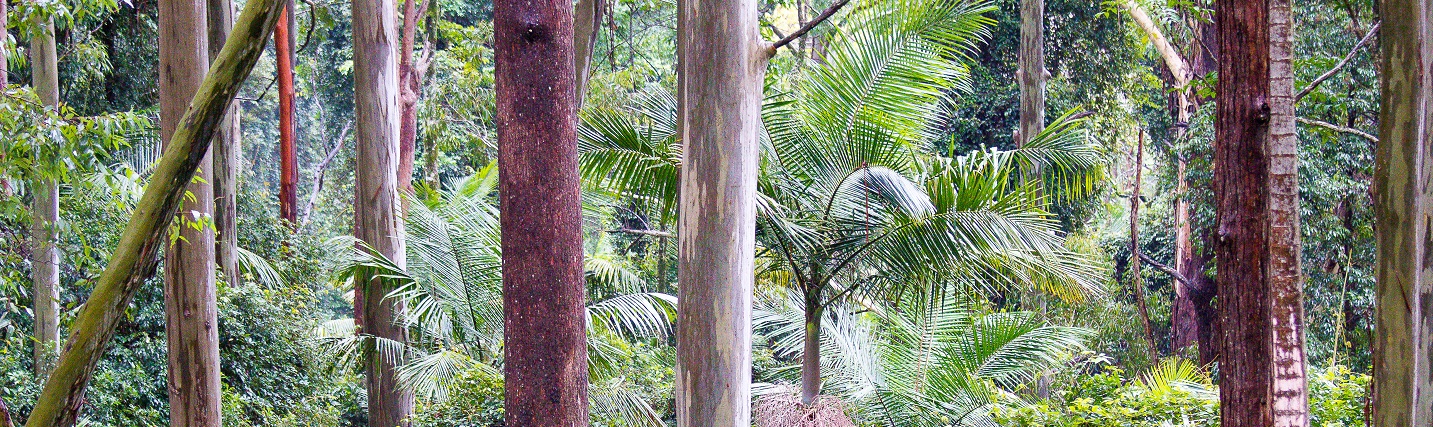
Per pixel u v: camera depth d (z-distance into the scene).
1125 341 17.52
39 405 2.06
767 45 4.68
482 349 8.17
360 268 7.83
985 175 6.53
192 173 2.17
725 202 4.64
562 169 4.53
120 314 2.13
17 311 9.22
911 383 7.86
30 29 6.27
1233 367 4.59
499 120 4.57
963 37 6.70
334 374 12.30
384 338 8.28
